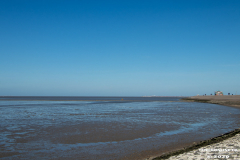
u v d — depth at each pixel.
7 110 43.97
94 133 19.56
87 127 22.61
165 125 24.23
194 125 24.47
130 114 36.41
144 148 14.79
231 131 20.75
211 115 35.06
